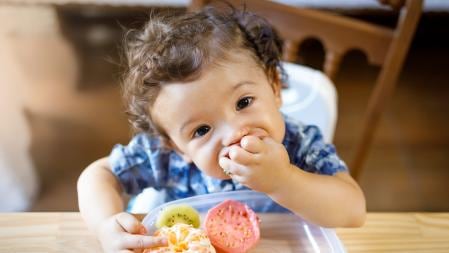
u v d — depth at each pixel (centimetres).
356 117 206
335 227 71
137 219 68
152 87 71
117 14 240
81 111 206
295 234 68
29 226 68
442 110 211
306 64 223
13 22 246
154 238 58
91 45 239
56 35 245
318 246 66
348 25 106
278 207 74
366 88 221
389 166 188
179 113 69
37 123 201
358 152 121
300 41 111
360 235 69
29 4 241
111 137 195
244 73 69
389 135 200
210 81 67
